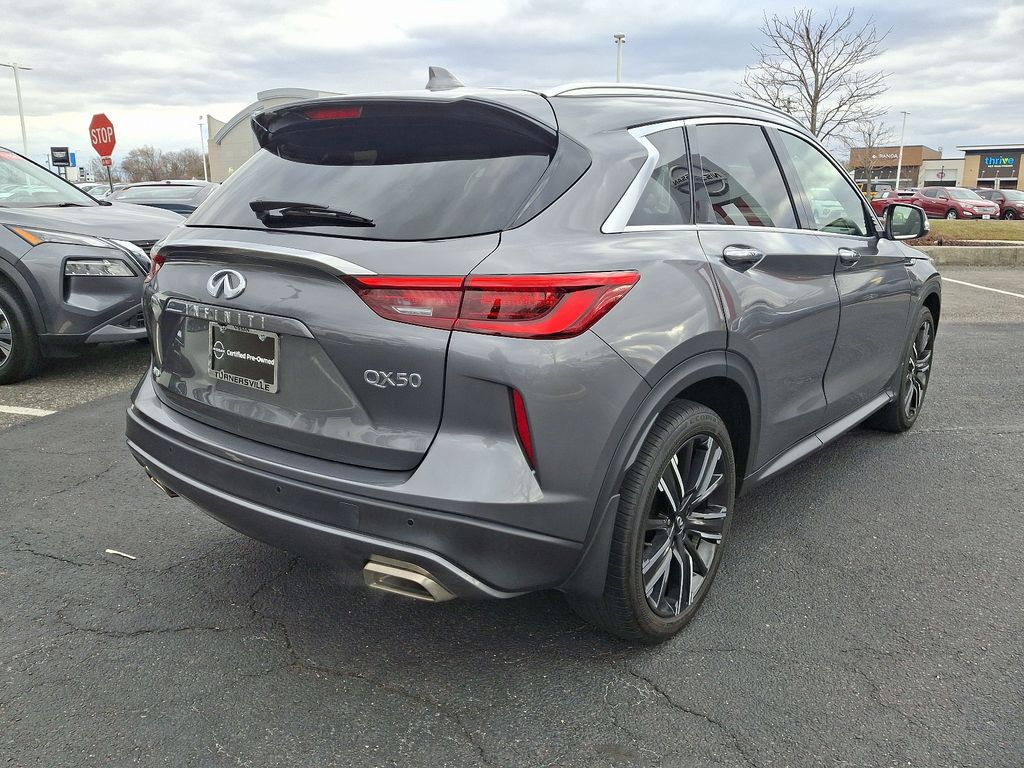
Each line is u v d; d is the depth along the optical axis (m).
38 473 4.12
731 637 2.73
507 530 2.11
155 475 2.70
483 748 2.19
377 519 2.14
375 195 2.36
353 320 2.16
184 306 2.58
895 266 4.15
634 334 2.26
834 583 3.10
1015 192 33.69
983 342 7.57
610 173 2.45
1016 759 2.16
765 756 2.17
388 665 2.56
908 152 86.50
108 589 2.99
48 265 5.60
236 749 2.18
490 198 2.27
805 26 19.94
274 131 2.76
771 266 2.97
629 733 2.26
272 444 2.39
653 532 2.59
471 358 2.07
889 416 4.71
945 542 3.46
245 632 2.73
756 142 3.28
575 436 2.16
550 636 2.72
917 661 2.60
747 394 2.84
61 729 2.24
